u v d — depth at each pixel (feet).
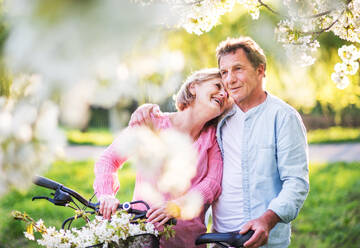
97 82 2.80
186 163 7.86
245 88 7.87
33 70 2.62
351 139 48.55
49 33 2.52
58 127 3.43
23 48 2.55
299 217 21.17
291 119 7.77
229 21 13.26
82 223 11.24
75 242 6.41
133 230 6.43
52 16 2.50
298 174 7.53
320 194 25.53
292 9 6.85
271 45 12.44
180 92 8.53
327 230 19.03
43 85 2.65
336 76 8.11
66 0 2.49
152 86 3.11
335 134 50.11
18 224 15.12
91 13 2.52
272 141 7.82
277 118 7.86
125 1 2.59
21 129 3.35
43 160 3.54
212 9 7.01
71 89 2.70
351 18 7.09
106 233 6.31
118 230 6.34
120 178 26.14
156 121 8.20
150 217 6.95
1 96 3.27
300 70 14.70
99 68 2.71
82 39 2.53
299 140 7.73
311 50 7.52
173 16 3.14
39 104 3.19
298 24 7.26
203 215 8.45
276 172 7.87
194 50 12.71
